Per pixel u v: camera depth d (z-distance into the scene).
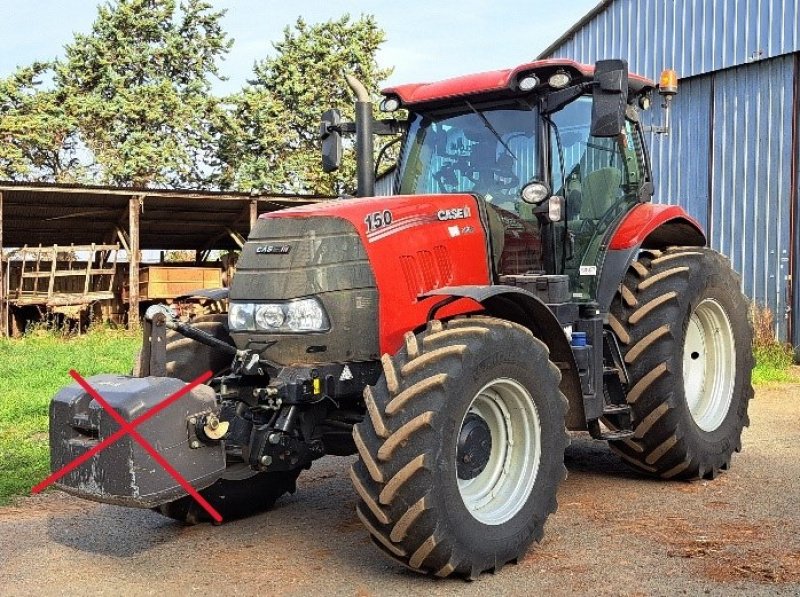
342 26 34.31
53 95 31.42
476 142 5.39
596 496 5.49
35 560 4.41
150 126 32.31
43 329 18.34
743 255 13.19
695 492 5.56
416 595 3.88
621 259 5.56
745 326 6.32
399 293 4.51
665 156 14.22
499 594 3.88
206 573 4.21
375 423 3.83
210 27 34.66
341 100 33.38
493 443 4.42
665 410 5.48
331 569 4.24
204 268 20.53
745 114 13.13
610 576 4.05
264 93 32.62
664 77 6.09
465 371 3.97
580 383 4.91
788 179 12.62
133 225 19.02
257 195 20.02
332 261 4.39
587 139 5.56
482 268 4.92
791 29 12.44
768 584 3.91
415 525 3.80
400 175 5.65
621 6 14.85
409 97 5.52
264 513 5.30
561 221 5.25
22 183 17.58
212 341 4.53
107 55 32.75
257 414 4.44
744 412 6.27
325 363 4.40
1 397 9.49
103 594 3.94
